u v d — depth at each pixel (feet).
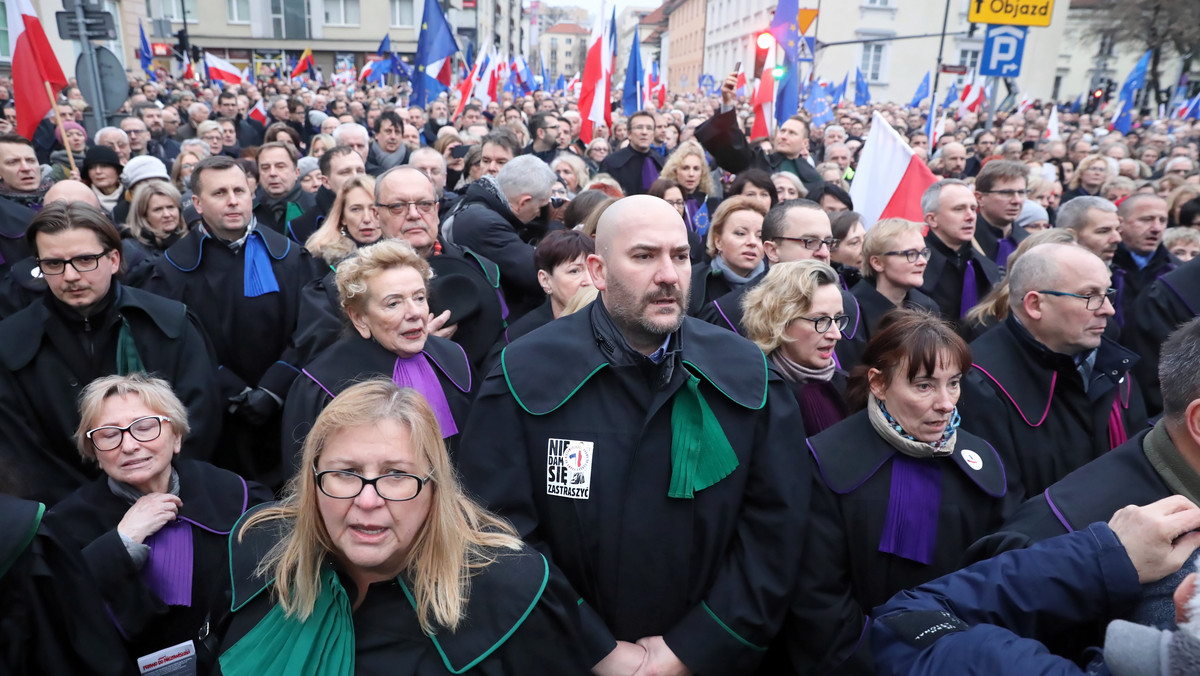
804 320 9.01
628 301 6.54
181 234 15.72
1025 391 9.02
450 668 5.20
